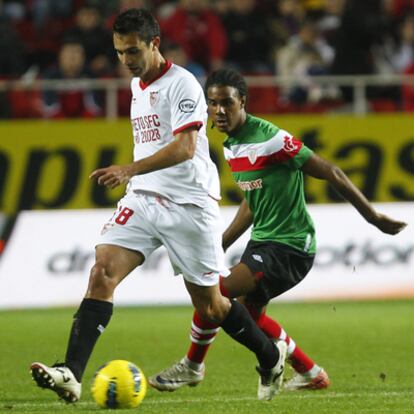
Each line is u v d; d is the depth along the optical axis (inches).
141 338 1574.8
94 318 916.6
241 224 1093.1
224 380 1165.7
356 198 1037.2
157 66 938.7
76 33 2304.4
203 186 948.6
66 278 2031.3
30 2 2682.1
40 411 937.5
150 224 941.2
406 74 2333.9
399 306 1947.6
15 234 2046.0
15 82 2162.9
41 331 1669.5
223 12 2429.9
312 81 2209.6
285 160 1047.6
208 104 1068.5
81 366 900.6
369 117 2129.7
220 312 959.0
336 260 2047.2
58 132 2092.8
